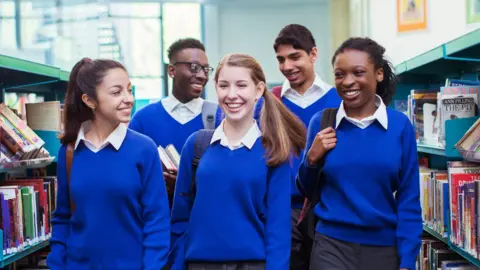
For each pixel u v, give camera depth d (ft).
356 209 6.30
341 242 6.46
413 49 17.88
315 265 6.61
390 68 6.89
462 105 9.83
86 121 6.17
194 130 8.79
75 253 5.97
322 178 6.75
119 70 5.99
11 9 26.61
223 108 6.06
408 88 14.21
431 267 10.54
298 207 8.29
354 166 6.33
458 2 14.29
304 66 8.98
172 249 6.46
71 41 28.71
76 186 5.95
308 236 7.63
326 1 33.35
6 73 10.33
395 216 6.43
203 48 8.93
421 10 17.21
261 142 6.12
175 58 8.75
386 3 20.24
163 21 33.12
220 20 34.12
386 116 6.38
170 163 8.12
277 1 33.63
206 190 6.04
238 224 5.91
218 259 5.92
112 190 5.87
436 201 9.99
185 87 8.75
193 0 32.99
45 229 10.34
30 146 9.04
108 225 5.89
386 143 6.31
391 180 6.34
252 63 6.09
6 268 10.75
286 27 9.09
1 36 26.50
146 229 6.06
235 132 6.15
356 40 6.48
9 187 9.04
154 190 6.13
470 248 7.79
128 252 5.96
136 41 32.94
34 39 27.17
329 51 30.66
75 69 6.12
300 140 7.45
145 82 33.17
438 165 12.69
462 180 8.66
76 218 6.00
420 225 6.39
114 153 5.99
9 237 8.71
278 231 5.98
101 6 30.78
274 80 34.14
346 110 6.61
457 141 9.18
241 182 5.93
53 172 13.17
